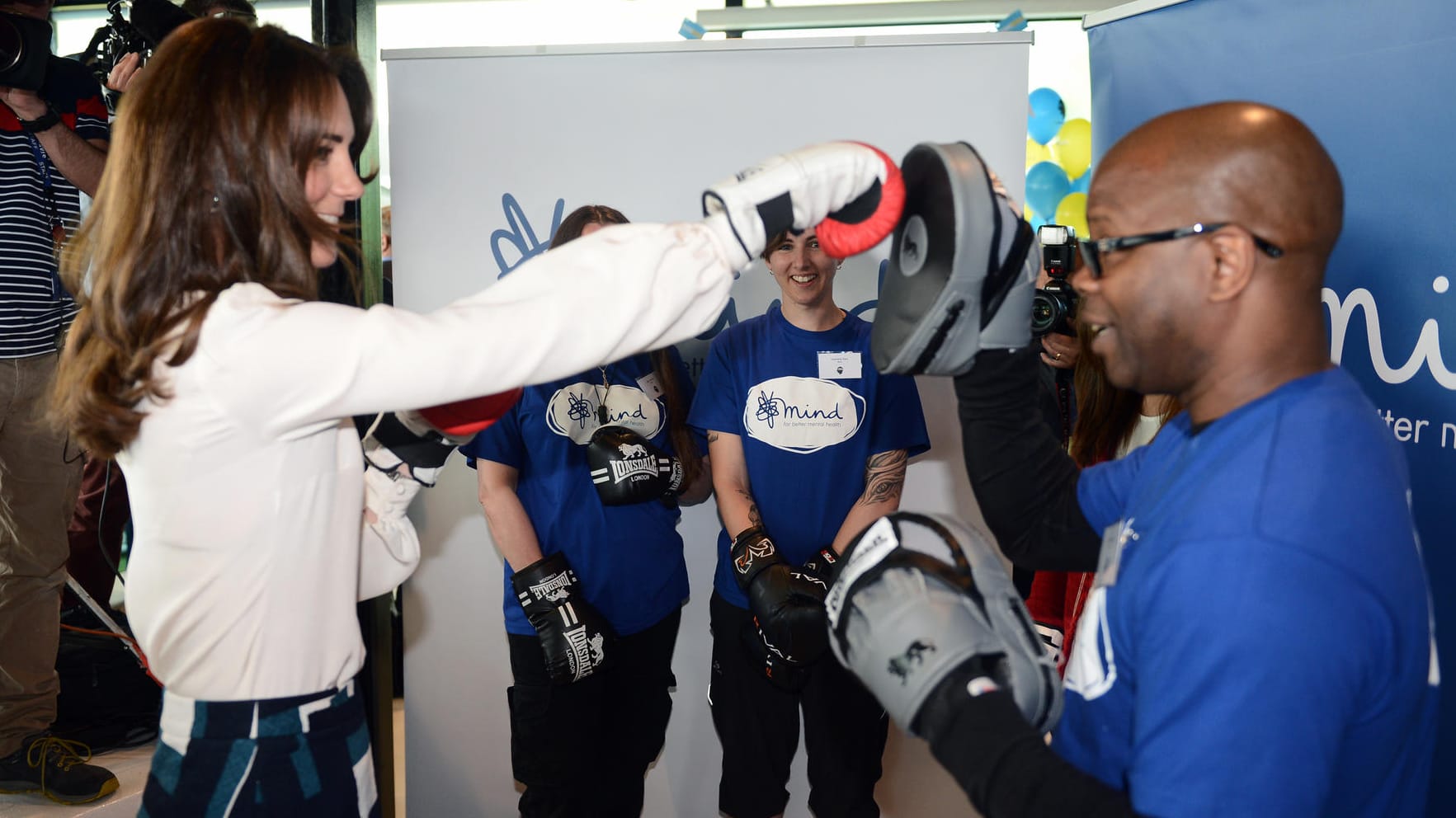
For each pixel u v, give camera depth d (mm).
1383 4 1486
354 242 1143
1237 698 674
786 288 2176
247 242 1021
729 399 2225
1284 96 1646
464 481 2445
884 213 974
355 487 1097
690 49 2309
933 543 895
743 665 2195
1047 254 1853
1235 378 800
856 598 884
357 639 1114
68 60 2355
